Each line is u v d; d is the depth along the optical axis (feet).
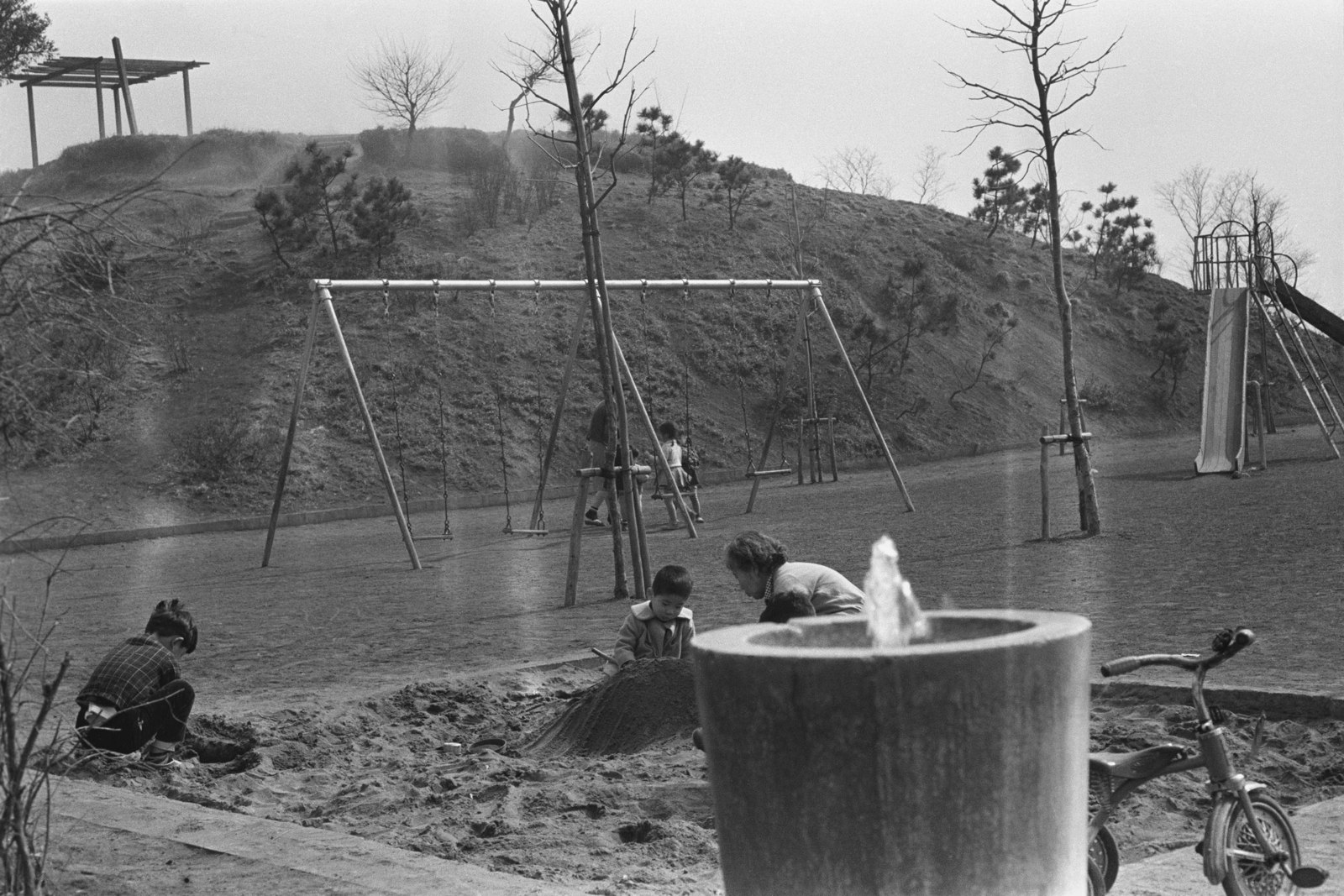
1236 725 22.75
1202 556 45.60
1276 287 113.80
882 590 9.41
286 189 156.15
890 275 159.74
